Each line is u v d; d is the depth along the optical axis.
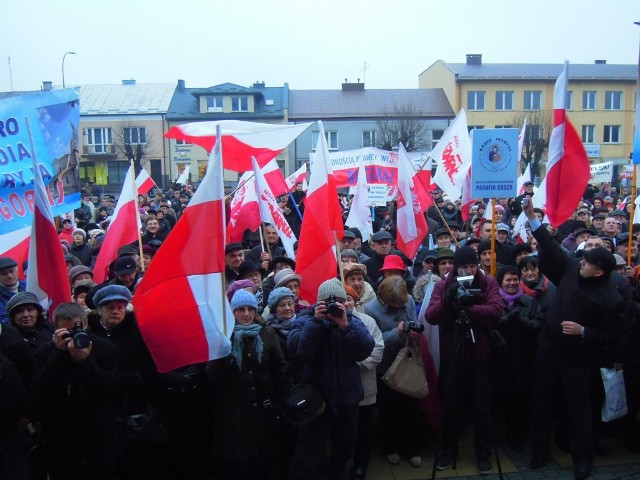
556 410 5.21
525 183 11.38
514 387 5.20
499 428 5.68
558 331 4.68
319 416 4.16
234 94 45.16
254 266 5.69
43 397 3.58
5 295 4.96
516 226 9.79
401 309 5.14
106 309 4.11
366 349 4.15
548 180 5.71
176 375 4.30
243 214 8.55
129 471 4.41
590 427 4.71
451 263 5.73
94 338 3.84
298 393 4.06
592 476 4.70
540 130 38.94
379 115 45.44
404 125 42.38
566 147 5.61
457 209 13.97
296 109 46.53
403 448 5.06
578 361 4.68
